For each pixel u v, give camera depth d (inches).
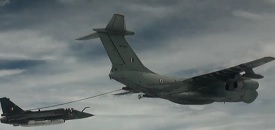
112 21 1223.5
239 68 1266.0
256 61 1203.9
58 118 2209.6
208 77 1333.7
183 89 1347.2
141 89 1300.4
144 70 1304.1
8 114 2274.9
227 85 1348.4
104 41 1236.5
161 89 1316.4
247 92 1443.2
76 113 2244.1
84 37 1234.0
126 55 1270.9
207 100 1387.8
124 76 1254.3
